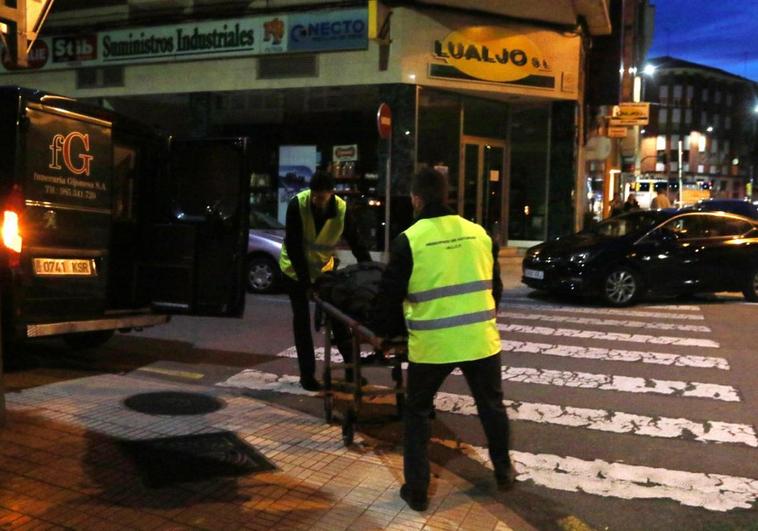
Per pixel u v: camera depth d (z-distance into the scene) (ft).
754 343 28.76
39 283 18.98
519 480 15.10
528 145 60.54
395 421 18.33
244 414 17.85
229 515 12.14
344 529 11.88
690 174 318.45
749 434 18.03
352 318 15.61
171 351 25.91
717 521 13.41
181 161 23.02
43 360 23.58
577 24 57.11
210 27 57.06
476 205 58.90
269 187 59.11
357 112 55.06
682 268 38.55
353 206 52.80
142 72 60.23
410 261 12.62
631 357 25.94
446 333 12.60
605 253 37.70
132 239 23.58
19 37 16.47
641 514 13.65
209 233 22.61
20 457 14.17
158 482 13.33
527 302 39.40
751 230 40.40
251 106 58.18
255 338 28.30
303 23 54.13
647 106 81.66
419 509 12.75
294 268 18.93
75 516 11.80
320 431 16.94
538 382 22.50
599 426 18.52
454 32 52.85
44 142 18.86
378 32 50.11
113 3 60.29
